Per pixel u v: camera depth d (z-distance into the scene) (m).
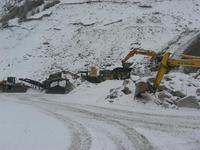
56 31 56.66
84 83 31.09
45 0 72.12
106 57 45.19
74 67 44.88
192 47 38.56
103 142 11.23
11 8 78.94
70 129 13.38
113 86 25.94
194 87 19.67
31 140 11.72
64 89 32.28
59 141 11.48
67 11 62.50
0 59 52.75
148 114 16.50
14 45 57.03
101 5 61.28
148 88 19.92
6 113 17.81
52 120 15.51
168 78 20.80
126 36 49.25
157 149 10.33
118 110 17.95
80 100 23.36
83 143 11.13
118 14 56.94
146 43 46.31
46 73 44.97
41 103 22.28
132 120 14.97
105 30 52.41
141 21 52.91
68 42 52.41
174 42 43.06
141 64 37.81
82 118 15.84
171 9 58.75
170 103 18.77
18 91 35.53
